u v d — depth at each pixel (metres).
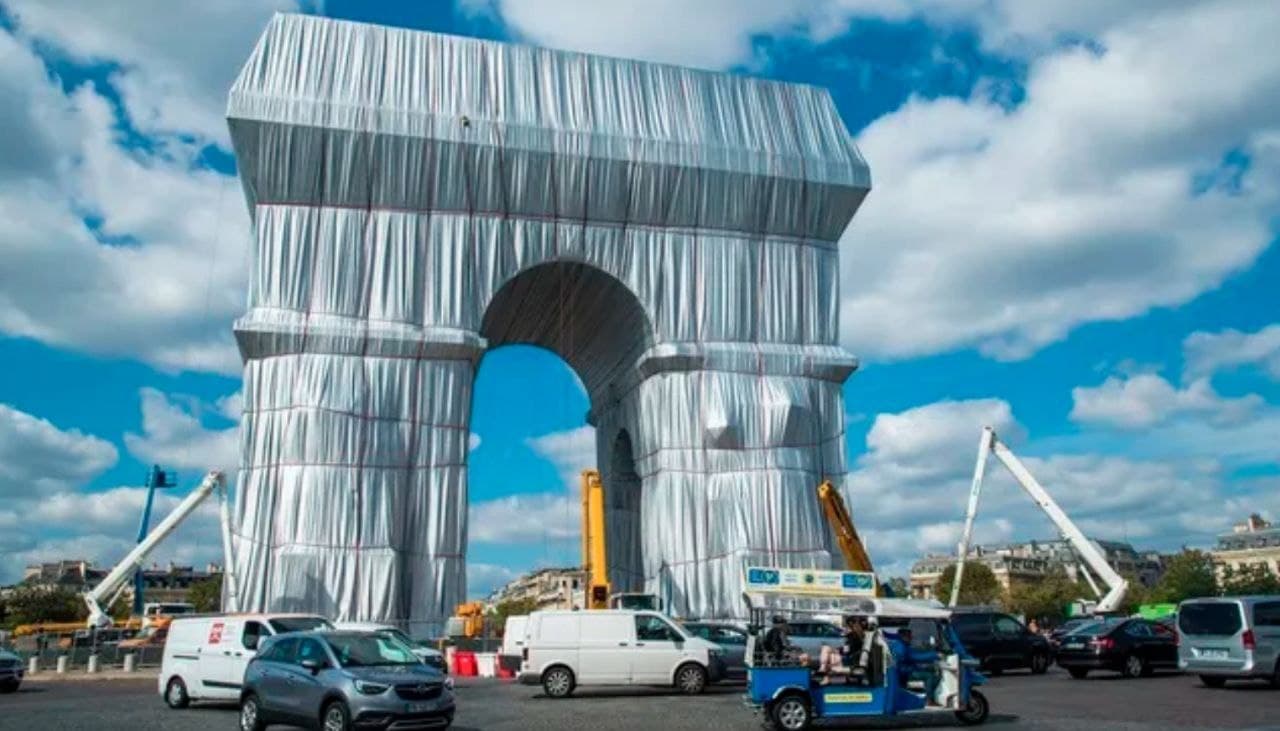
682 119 45.09
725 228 45.06
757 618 17.67
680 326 43.75
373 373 39.78
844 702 16.88
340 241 40.47
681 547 41.78
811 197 45.66
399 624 38.25
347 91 40.84
